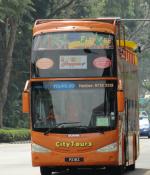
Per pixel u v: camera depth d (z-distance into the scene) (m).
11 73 85.19
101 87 31.30
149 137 87.31
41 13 83.94
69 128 31.08
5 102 81.31
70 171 37.47
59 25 32.06
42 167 32.88
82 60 31.50
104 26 31.89
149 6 114.81
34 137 31.27
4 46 79.31
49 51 31.72
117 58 31.55
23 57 85.31
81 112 31.22
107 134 30.98
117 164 31.08
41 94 31.53
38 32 32.06
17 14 68.12
